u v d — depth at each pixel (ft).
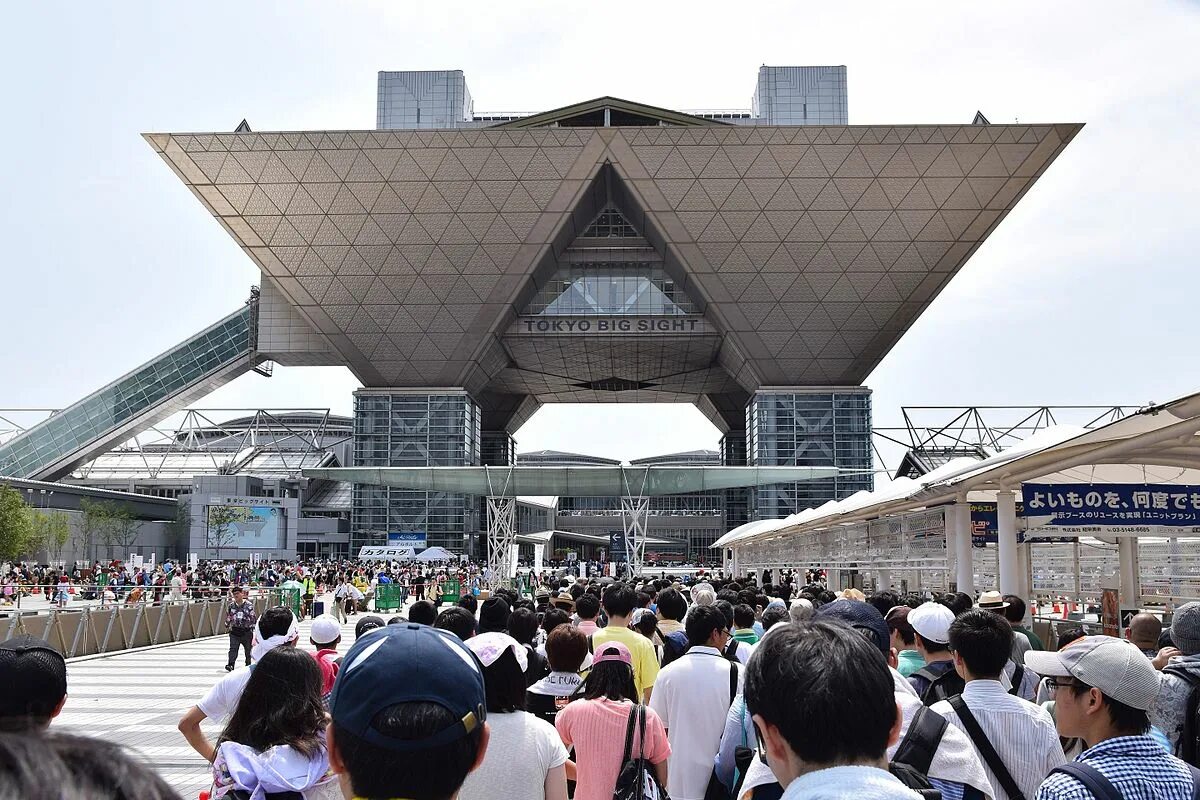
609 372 366.43
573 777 19.90
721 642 23.41
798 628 9.10
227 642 111.14
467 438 314.76
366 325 298.76
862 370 304.71
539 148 266.36
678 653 30.91
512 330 314.14
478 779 16.67
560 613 31.89
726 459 407.03
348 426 441.68
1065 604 79.05
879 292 286.66
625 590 28.76
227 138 262.67
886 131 259.19
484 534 323.78
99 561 306.35
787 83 407.85
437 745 7.67
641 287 316.19
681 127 261.85
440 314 295.07
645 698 27.84
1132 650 13.21
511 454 422.82
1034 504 50.37
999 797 15.85
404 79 407.03
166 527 350.02
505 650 17.37
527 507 394.11
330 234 280.92
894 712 8.65
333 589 191.52
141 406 316.60
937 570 62.95
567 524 491.72
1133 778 12.50
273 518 329.52
